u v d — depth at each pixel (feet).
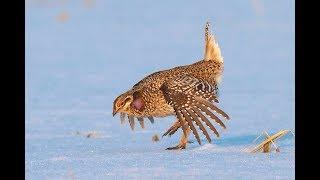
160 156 59.47
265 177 50.65
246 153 60.39
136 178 50.80
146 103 66.49
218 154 60.08
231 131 74.59
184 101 63.46
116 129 77.87
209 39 68.64
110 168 54.44
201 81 64.75
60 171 53.88
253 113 87.66
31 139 71.10
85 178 51.13
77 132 75.05
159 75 66.95
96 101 99.35
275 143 64.13
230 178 50.42
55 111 91.04
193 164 55.42
